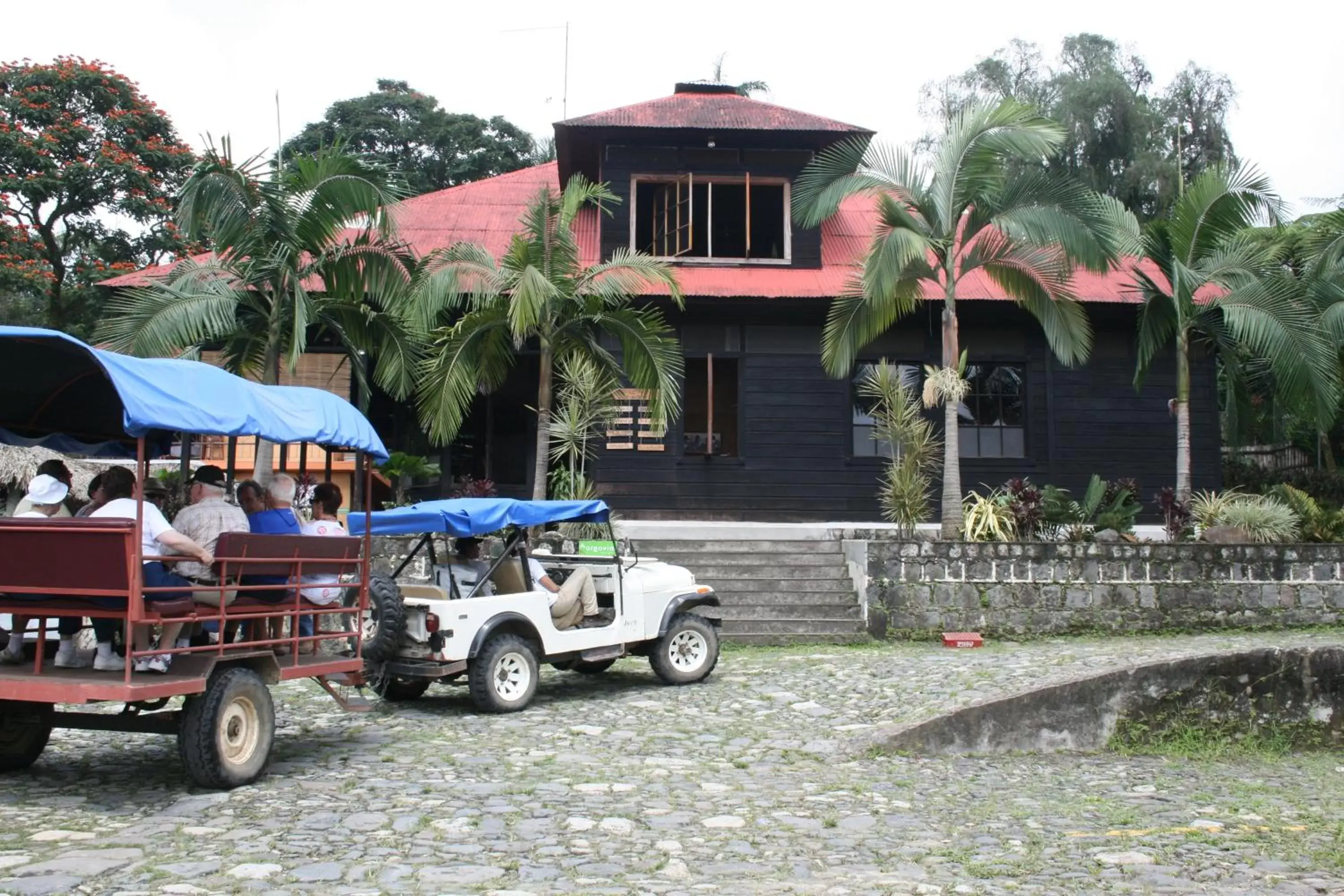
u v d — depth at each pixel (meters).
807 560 15.86
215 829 5.85
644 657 12.99
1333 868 5.64
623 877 5.15
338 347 19.78
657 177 20.00
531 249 15.47
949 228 15.46
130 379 6.31
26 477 13.40
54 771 7.36
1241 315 15.95
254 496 8.29
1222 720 9.34
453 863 5.31
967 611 14.73
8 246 25.59
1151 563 15.05
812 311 19.20
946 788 7.38
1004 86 32.19
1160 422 19.83
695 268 19.91
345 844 5.60
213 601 6.98
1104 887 5.24
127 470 7.34
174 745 8.30
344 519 19.45
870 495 19.28
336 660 7.92
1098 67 31.98
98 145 27.16
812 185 16.08
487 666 9.63
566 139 20.19
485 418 21.61
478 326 15.37
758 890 5.00
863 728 9.06
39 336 6.10
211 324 13.68
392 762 7.74
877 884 5.14
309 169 14.06
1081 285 19.73
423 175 36.12
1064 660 12.27
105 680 6.40
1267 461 26.89
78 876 4.95
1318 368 15.67
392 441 21.36
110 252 28.41
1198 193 16.31
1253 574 15.20
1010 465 19.56
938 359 19.52
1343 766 8.84
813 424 19.38
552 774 7.41
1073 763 8.50
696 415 19.36
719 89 22.39
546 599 10.28
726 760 7.98
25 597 6.55
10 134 25.88
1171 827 6.46
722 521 19.14
